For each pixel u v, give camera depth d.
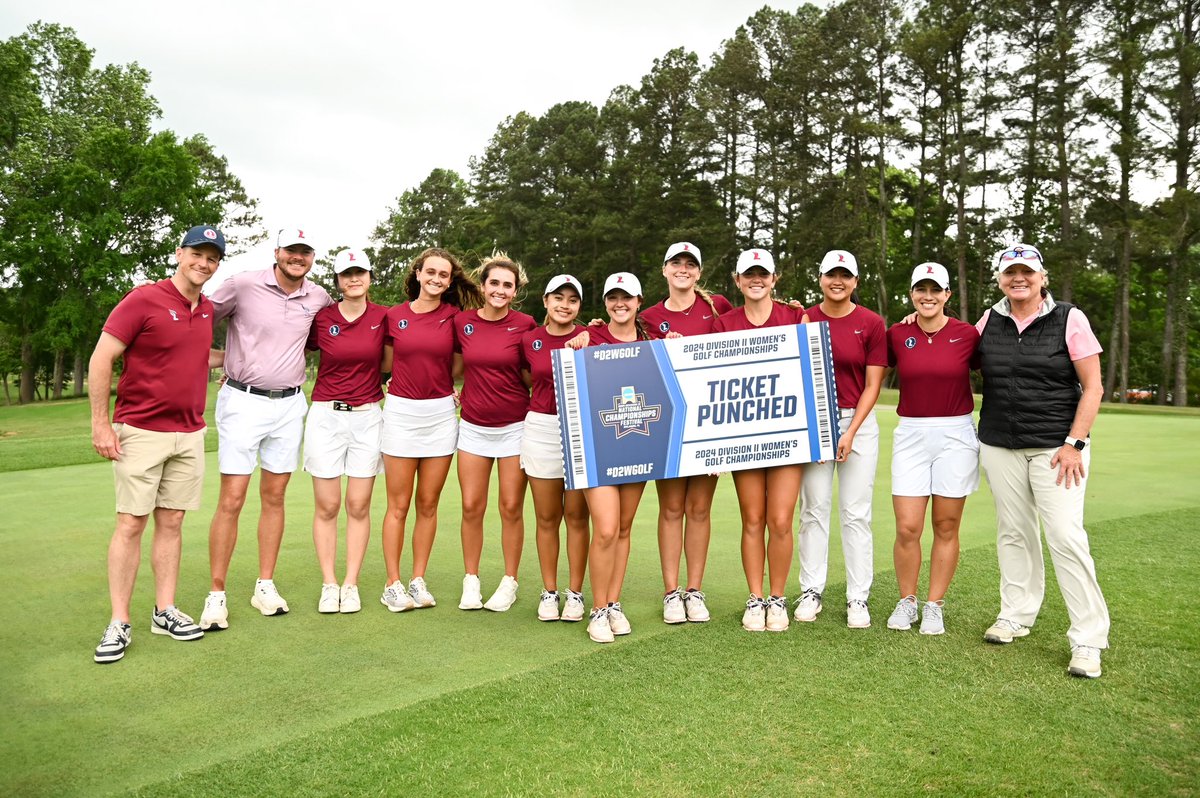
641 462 4.46
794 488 4.62
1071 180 37.44
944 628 4.44
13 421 29.72
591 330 4.81
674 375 4.51
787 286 42.69
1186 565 5.49
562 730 3.16
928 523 6.98
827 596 5.12
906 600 4.52
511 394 4.89
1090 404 3.99
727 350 4.53
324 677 3.76
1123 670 3.78
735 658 3.97
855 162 44.31
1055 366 4.10
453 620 4.67
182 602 4.97
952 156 40.41
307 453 4.91
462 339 4.91
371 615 4.76
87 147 39.28
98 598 4.96
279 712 3.36
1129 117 36.00
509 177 61.91
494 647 4.19
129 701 3.48
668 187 48.03
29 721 3.29
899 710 3.35
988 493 8.38
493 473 10.48
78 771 2.87
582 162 54.03
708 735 3.12
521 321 4.95
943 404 4.48
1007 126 38.59
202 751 3.01
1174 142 35.38
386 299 66.56
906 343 4.56
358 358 4.91
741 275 4.71
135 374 4.21
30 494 8.34
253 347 4.75
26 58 39.84
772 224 48.28
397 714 3.30
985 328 4.39
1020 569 4.36
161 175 38.69
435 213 76.12
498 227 62.72
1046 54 36.31
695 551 4.70
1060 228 41.34
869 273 42.12
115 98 43.44
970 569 5.60
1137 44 34.41
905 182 47.00
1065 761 2.92
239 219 55.03
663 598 5.08
